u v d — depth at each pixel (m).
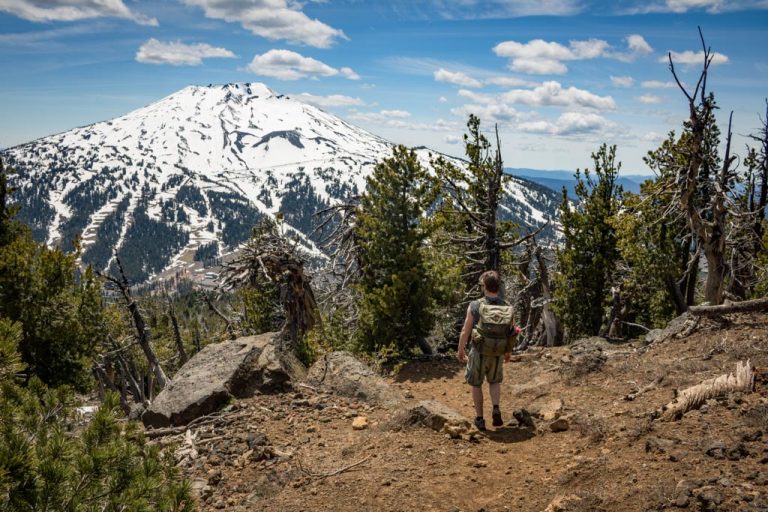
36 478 3.56
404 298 14.38
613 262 21.95
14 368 4.41
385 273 15.43
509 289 26.00
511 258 24.81
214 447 6.73
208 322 46.00
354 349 15.63
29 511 3.49
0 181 17.38
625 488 4.09
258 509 4.96
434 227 15.59
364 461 5.70
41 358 16.00
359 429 7.01
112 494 3.99
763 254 17.98
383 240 15.13
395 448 5.91
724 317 9.00
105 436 4.21
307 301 19.08
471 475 5.14
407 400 8.35
